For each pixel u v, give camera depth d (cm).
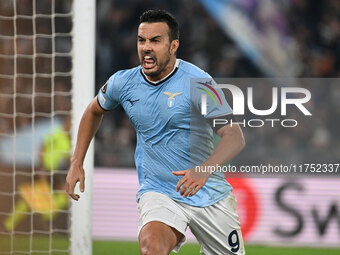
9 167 2508
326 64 4122
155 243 1343
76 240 1816
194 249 2475
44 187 2508
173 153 1472
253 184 2631
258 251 2505
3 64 2756
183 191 1393
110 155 3262
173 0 4144
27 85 2816
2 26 2761
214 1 4109
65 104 2867
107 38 4097
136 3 4125
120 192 2741
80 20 1825
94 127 1611
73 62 1839
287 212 2633
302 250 2550
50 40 3300
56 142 2553
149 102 1460
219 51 4103
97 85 4053
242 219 2634
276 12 4125
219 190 1507
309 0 4159
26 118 2680
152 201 1465
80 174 1573
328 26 4162
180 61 1487
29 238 2427
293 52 4125
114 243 2623
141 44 1421
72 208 1820
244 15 4109
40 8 3275
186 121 1455
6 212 2403
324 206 2633
